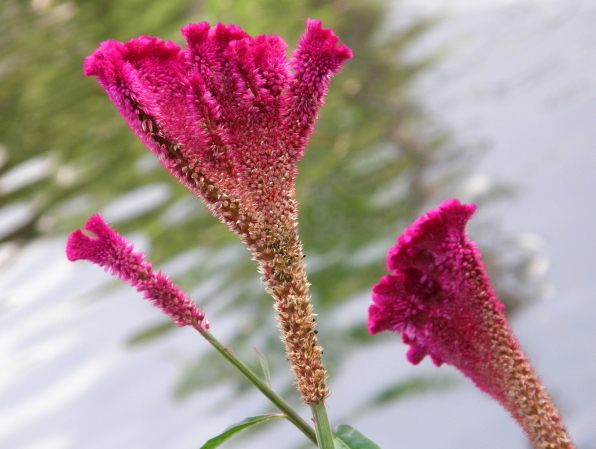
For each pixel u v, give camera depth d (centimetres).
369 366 416
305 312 68
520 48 685
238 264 520
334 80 699
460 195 512
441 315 69
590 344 342
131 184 674
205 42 67
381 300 70
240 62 67
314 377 68
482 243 461
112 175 697
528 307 398
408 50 739
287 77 68
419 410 364
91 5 928
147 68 67
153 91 67
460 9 801
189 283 525
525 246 438
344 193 541
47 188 734
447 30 766
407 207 519
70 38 923
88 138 763
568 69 618
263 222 68
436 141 583
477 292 68
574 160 496
